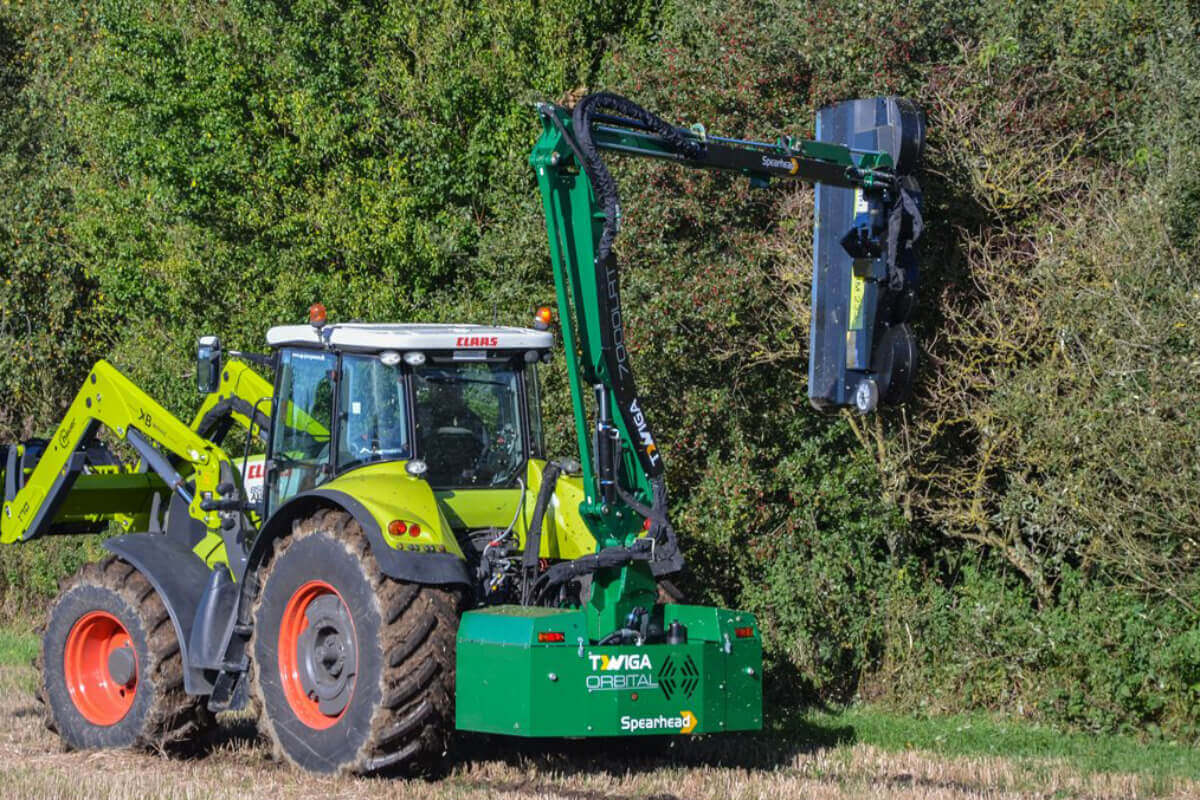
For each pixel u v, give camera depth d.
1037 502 26.61
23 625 43.19
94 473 27.19
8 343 47.50
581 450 20.44
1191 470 23.27
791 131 29.55
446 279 39.34
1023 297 27.06
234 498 22.73
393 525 19.73
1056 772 22.28
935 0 28.92
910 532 29.91
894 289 22.92
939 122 28.34
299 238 39.00
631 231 30.30
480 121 39.53
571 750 23.42
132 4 42.97
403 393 21.33
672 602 22.17
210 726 23.44
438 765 20.80
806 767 22.67
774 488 29.72
